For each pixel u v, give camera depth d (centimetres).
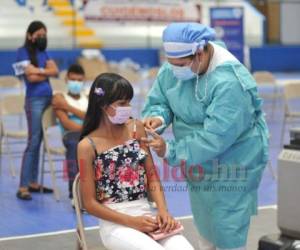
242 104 394
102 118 399
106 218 387
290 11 2639
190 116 416
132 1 2222
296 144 388
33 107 743
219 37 1708
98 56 1955
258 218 665
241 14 1711
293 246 377
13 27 2075
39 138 755
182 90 418
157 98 438
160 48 2152
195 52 392
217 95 394
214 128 392
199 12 2297
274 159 973
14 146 1065
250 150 413
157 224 386
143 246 370
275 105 1516
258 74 1329
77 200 399
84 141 395
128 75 1368
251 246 573
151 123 415
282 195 389
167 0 2262
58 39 2111
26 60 739
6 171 891
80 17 2169
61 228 640
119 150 397
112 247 383
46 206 720
